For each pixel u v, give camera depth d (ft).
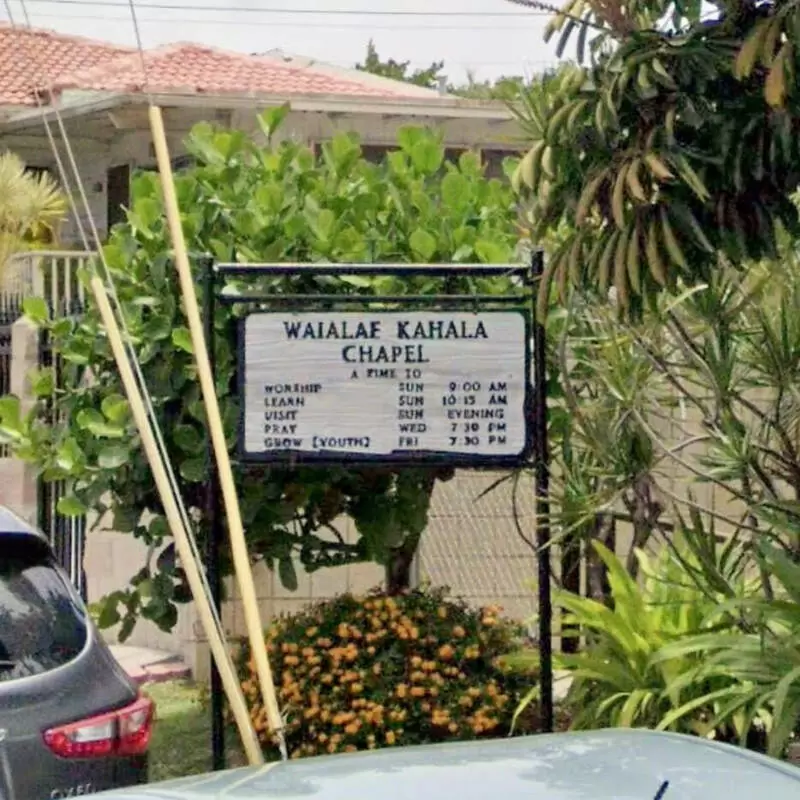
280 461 29.27
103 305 27.09
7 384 51.49
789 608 27.20
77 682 23.32
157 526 33.22
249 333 29.35
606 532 34.47
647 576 31.81
